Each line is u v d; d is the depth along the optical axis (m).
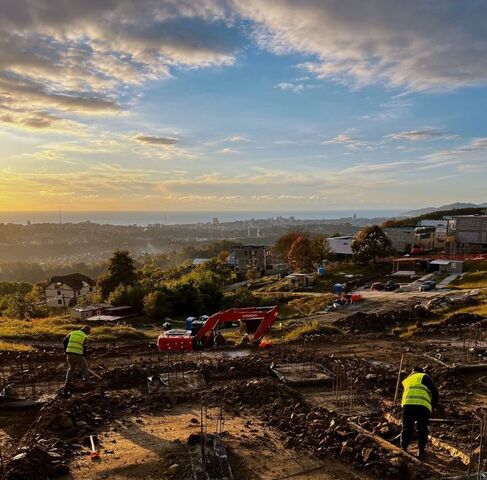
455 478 6.99
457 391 11.81
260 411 10.07
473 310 27.30
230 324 31.78
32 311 43.62
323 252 71.31
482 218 71.88
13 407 10.52
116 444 8.38
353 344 17.41
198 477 7.05
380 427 9.00
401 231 74.69
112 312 43.84
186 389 11.68
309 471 7.39
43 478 7.09
